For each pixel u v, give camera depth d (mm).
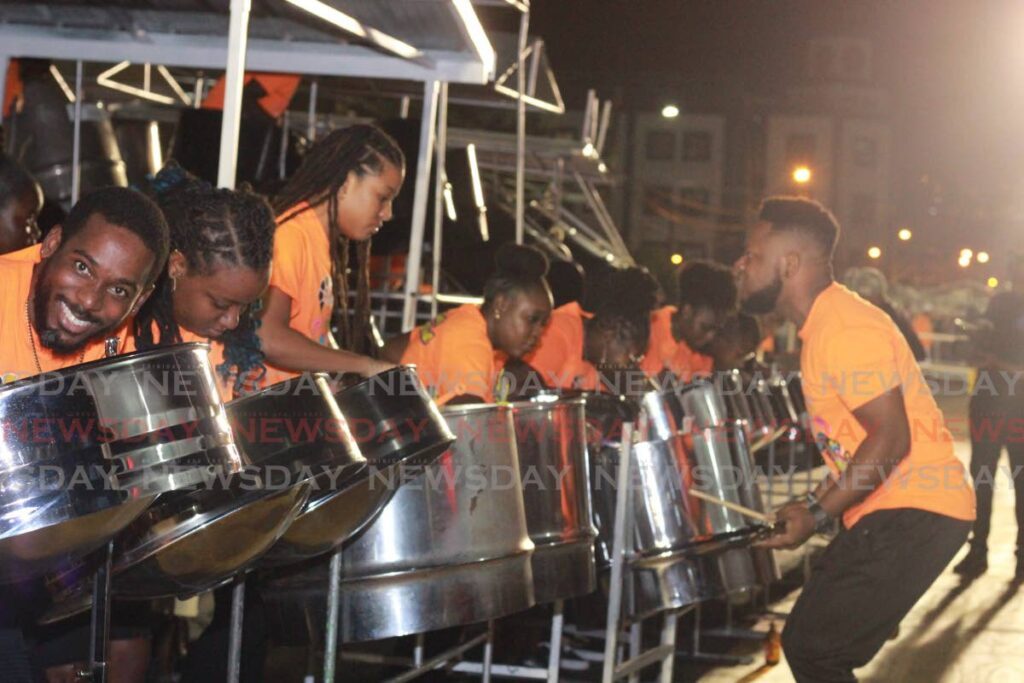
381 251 5363
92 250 1865
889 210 38719
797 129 38438
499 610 2520
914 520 2715
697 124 36562
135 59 4453
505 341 3264
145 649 2473
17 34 4461
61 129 5012
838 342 2732
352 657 3578
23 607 2021
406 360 3201
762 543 2805
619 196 36219
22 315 1974
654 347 5020
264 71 4523
